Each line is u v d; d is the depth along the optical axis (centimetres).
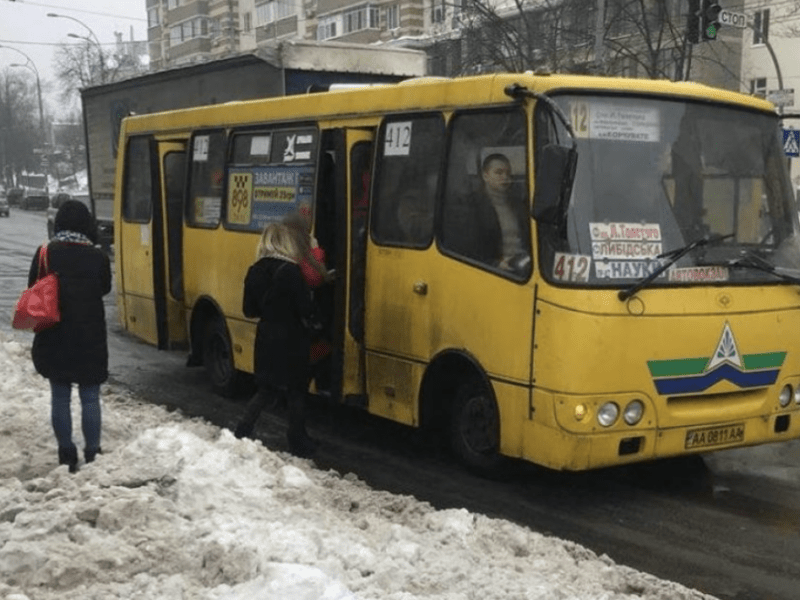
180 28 7619
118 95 2350
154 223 1116
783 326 710
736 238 708
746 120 733
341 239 830
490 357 705
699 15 1880
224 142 1020
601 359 644
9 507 528
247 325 978
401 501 647
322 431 912
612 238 661
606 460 653
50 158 10125
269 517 541
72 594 438
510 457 734
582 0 2762
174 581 446
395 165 805
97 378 688
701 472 789
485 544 566
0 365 1022
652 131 692
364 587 457
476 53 2853
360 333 835
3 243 3441
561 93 671
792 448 863
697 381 673
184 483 558
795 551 618
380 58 1762
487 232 711
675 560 602
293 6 6347
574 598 477
